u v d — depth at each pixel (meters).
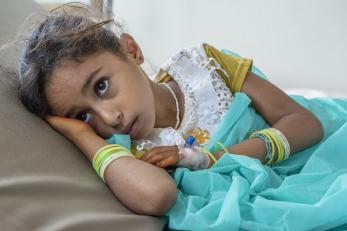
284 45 1.66
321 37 1.62
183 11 1.73
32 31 0.86
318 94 1.45
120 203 0.67
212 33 1.73
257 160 0.73
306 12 1.61
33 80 0.77
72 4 0.99
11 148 0.63
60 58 0.75
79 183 0.65
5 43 0.93
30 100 0.77
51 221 0.55
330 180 0.73
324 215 0.63
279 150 0.80
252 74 0.95
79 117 0.80
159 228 0.63
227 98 0.90
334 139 0.81
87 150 0.73
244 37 1.70
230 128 0.84
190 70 0.93
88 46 0.77
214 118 0.88
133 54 0.90
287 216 0.63
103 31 0.82
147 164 0.68
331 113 1.00
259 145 0.80
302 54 1.65
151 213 0.64
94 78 0.76
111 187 0.68
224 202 0.64
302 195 0.69
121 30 0.94
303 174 0.73
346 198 0.63
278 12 1.64
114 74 0.77
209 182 0.72
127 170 0.67
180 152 0.75
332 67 1.63
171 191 0.65
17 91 0.79
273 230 0.62
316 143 0.87
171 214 0.65
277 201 0.66
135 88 0.78
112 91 0.77
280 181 0.77
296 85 1.68
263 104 0.91
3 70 0.83
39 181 0.59
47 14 0.95
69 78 0.75
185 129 0.86
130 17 1.78
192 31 1.75
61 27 0.81
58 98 0.77
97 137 0.75
